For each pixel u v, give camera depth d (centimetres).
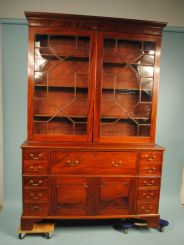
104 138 198
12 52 225
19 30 224
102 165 193
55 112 195
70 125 198
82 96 196
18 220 216
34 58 185
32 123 190
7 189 241
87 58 191
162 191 259
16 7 221
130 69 198
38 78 190
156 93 200
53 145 189
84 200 194
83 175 192
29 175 187
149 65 198
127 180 197
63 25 183
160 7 235
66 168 189
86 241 189
